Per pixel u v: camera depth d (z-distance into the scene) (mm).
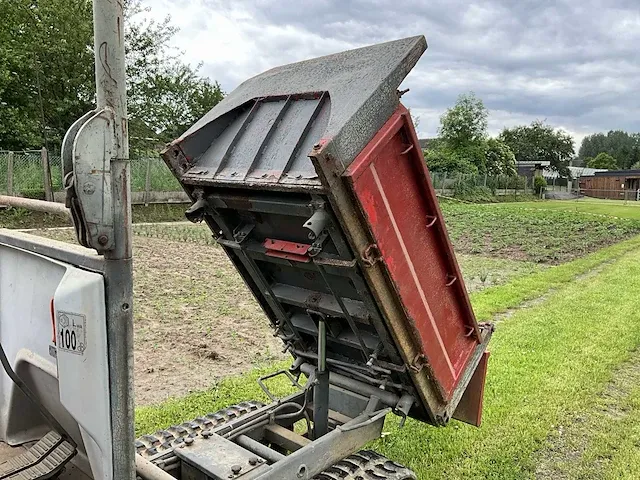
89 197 2008
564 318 9984
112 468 2186
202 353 7688
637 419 6062
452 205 39719
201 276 12938
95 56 2027
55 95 25953
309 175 2861
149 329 8719
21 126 24156
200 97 41969
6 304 3043
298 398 4395
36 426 3160
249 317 9555
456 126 57281
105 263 2117
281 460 3131
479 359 4262
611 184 71688
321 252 3191
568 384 6902
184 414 5559
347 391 4156
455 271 3658
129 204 2117
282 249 3426
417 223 3355
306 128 3100
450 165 55594
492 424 5812
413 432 5602
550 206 43750
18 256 2932
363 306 3455
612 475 4965
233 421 4016
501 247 20578
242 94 3754
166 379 6738
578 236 23578
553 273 14703
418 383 3600
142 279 12445
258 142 3318
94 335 2145
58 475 2787
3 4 23484
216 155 3514
